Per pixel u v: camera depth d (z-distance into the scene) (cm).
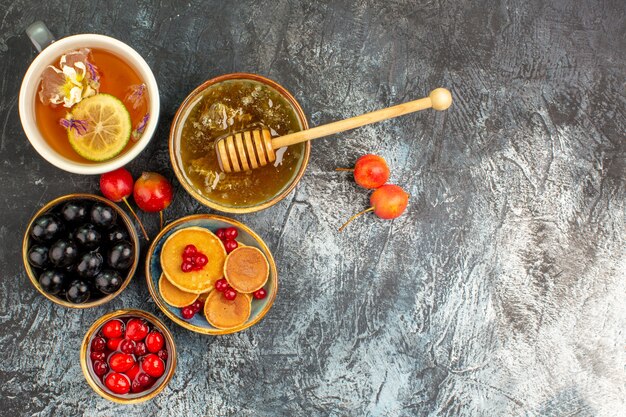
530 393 66
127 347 60
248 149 57
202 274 61
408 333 66
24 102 53
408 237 65
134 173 63
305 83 64
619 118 66
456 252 66
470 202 66
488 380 66
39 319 63
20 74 62
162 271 61
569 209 66
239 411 64
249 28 64
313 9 64
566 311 66
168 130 63
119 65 55
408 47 65
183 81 63
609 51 66
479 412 66
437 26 65
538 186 66
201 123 59
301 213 64
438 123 65
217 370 64
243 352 64
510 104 66
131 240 60
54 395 63
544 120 66
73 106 55
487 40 65
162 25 63
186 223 61
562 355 66
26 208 63
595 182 67
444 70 65
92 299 60
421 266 66
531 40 66
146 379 61
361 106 65
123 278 61
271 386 65
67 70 54
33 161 62
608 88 66
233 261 61
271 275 62
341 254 65
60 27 62
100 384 61
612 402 67
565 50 66
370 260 65
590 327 67
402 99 65
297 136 57
